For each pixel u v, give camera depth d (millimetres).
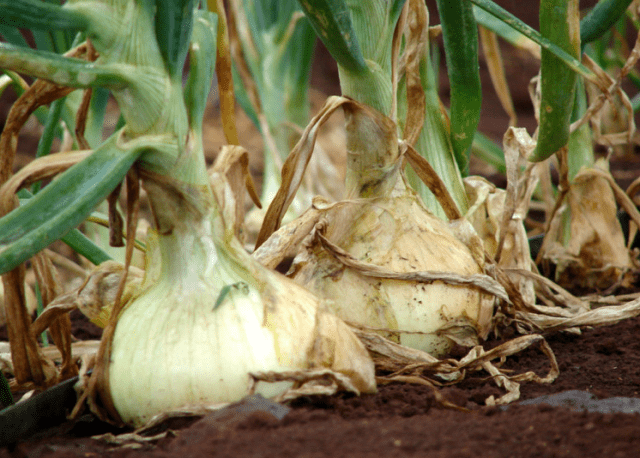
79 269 1334
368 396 1055
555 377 1098
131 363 1031
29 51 1002
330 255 1103
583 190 1272
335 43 1065
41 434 1056
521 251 1199
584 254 1279
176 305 1037
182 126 1034
